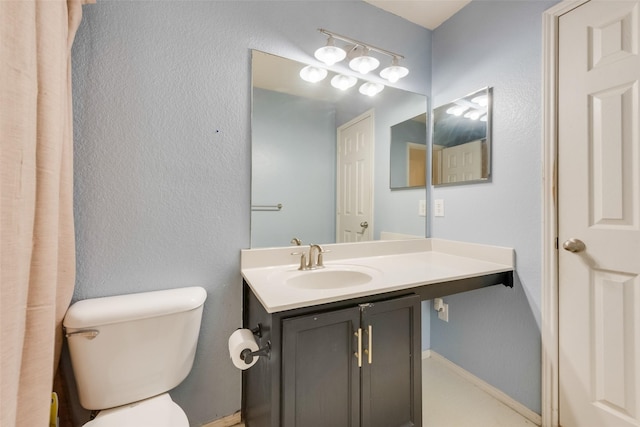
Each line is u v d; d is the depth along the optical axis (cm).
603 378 112
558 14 124
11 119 58
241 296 135
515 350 141
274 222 144
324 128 157
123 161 113
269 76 141
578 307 119
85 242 108
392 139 177
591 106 114
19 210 60
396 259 163
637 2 102
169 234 121
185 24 123
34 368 69
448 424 133
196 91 125
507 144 144
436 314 187
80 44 106
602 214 112
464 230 167
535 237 132
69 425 107
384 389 109
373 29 168
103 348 97
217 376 130
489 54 152
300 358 94
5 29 57
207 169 128
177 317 108
